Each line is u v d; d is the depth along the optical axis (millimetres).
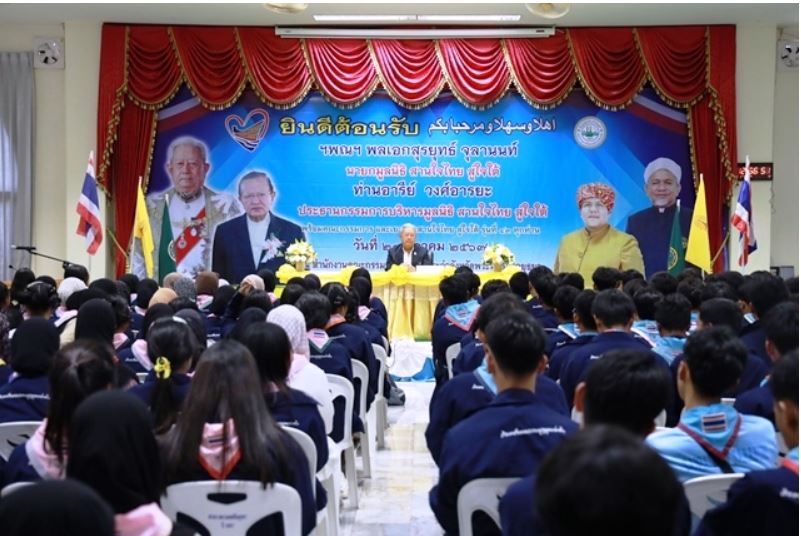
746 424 2404
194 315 4160
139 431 1841
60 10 10406
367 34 10750
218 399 2438
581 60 10773
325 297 4590
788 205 11562
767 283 4242
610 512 1075
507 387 2434
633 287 5660
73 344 2402
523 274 6312
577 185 11234
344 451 4797
